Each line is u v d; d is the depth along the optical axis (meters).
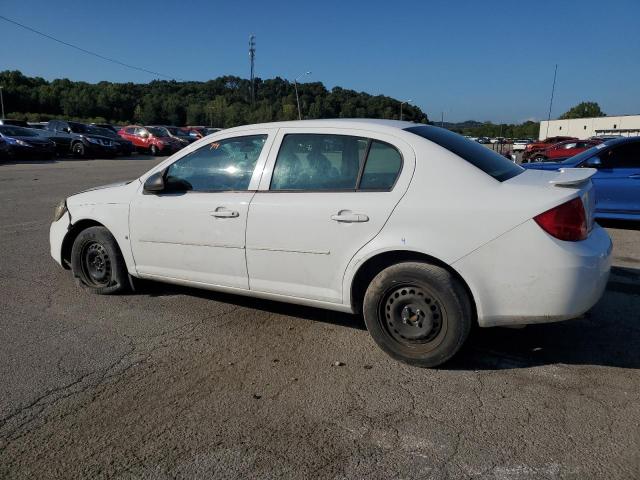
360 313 3.73
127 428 2.76
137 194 4.49
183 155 4.31
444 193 3.26
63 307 4.57
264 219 3.78
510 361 3.53
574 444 2.59
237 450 2.57
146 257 4.49
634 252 6.69
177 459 2.51
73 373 3.37
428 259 3.33
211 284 4.19
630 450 2.54
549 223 3.04
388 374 3.36
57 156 25.38
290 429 2.75
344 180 3.58
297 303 3.86
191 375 3.35
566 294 3.06
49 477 2.38
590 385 3.19
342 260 3.53
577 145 22.94
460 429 2.73
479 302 3.21
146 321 4.26
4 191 12.38
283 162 3.83
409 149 3.42
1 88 70.50
